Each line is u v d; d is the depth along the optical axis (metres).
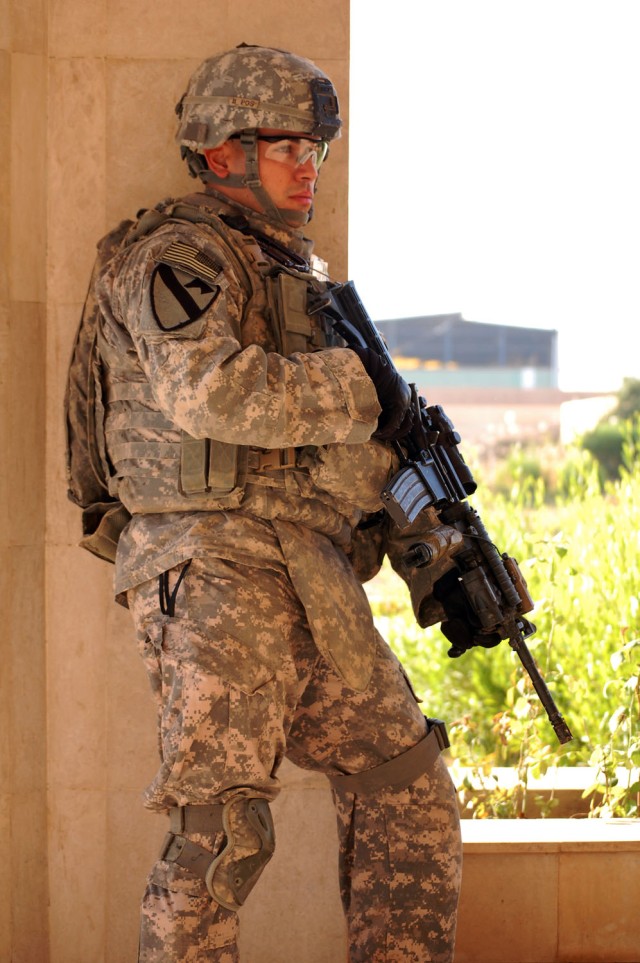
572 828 4.58
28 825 4.27
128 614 4.30
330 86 3.57
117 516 3.76
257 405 3.14
